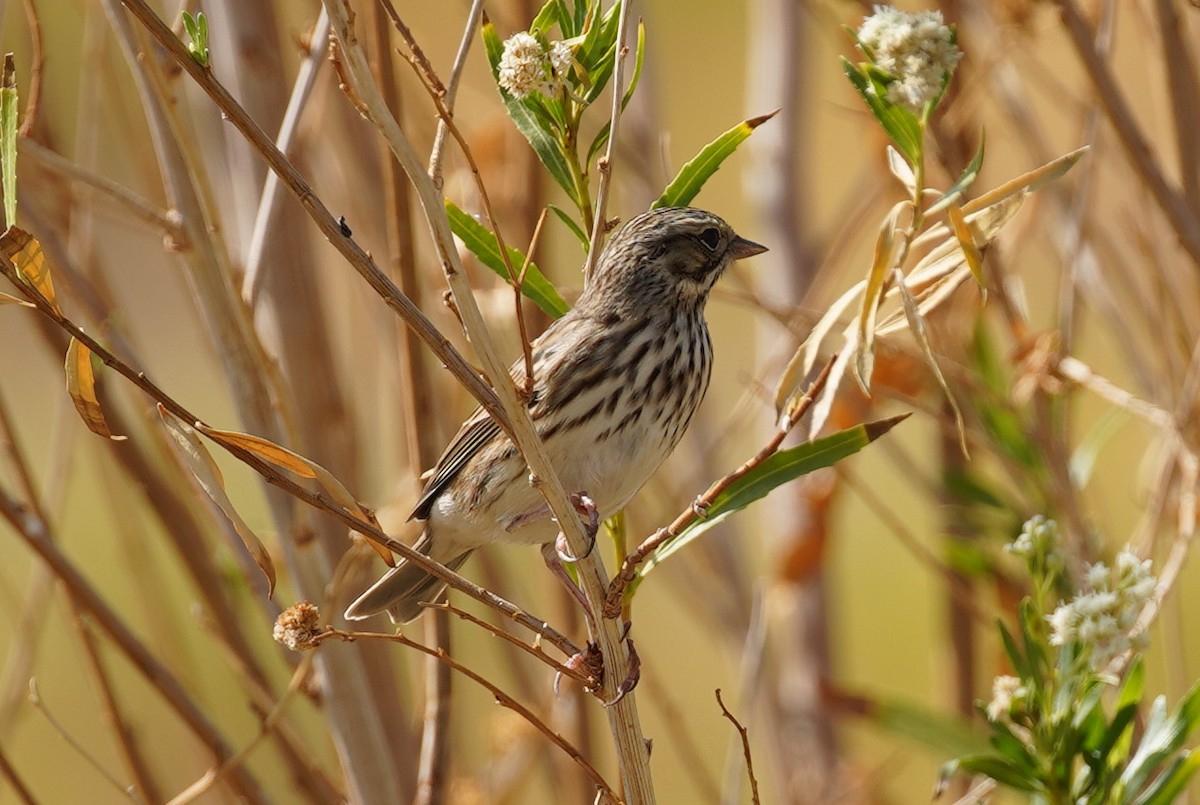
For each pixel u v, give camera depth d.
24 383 22.11
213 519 9.81
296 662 9.98
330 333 10.83
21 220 9.92
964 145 11.26
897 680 18.31
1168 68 9.81
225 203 11.02
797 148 13.82
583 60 7.76
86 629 9.79
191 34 6.59
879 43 6.91
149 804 9.87
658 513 12.84
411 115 12.18
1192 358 10.33
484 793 11.69
